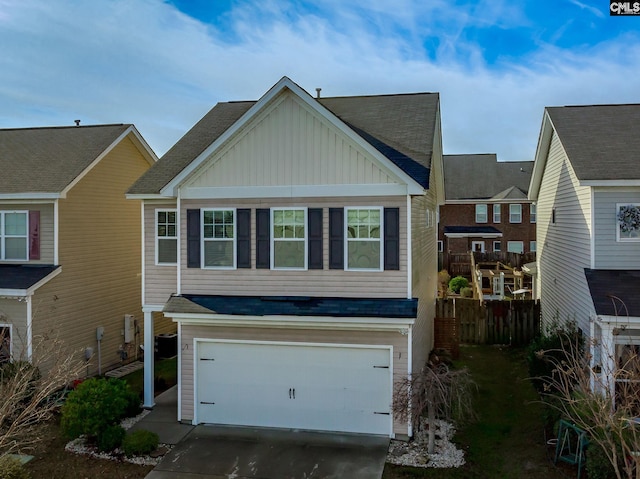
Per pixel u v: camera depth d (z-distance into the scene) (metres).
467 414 13.38
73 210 17.09
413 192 12.12
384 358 12.23
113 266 19.05
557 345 14.23
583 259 14.73
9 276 15.84
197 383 13.22
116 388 12.23
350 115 16.41
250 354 12.97
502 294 28.62
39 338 14.12
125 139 19.72
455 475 10.38
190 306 12.86
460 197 44.28
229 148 13.20
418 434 12.37
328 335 12.48
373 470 10.64
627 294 12.59
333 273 12.67
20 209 16.72
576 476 10.17
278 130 12.90
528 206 42.94
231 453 11.54
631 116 17.11
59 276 16.44
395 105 16.67
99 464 11.12
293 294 12.88
